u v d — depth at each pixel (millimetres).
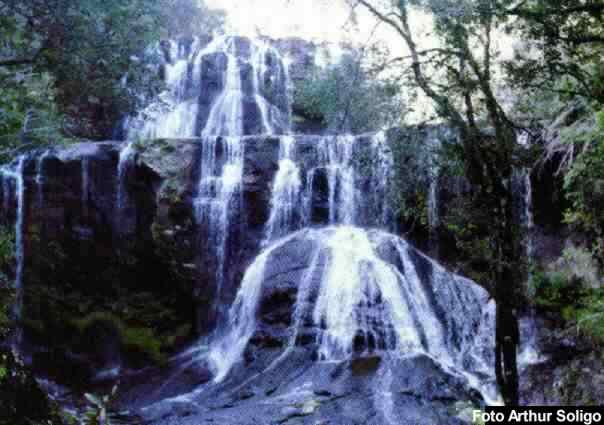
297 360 9812
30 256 12492
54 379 11383
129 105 8117
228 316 11984
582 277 10750
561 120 9492
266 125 19250
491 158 5648
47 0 6594
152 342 11680
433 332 10500
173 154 12859
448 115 5570
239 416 7973
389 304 10648
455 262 11828
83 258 12625
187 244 12188
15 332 11711
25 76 7164
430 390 8430
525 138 8484
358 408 7914
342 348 9867
